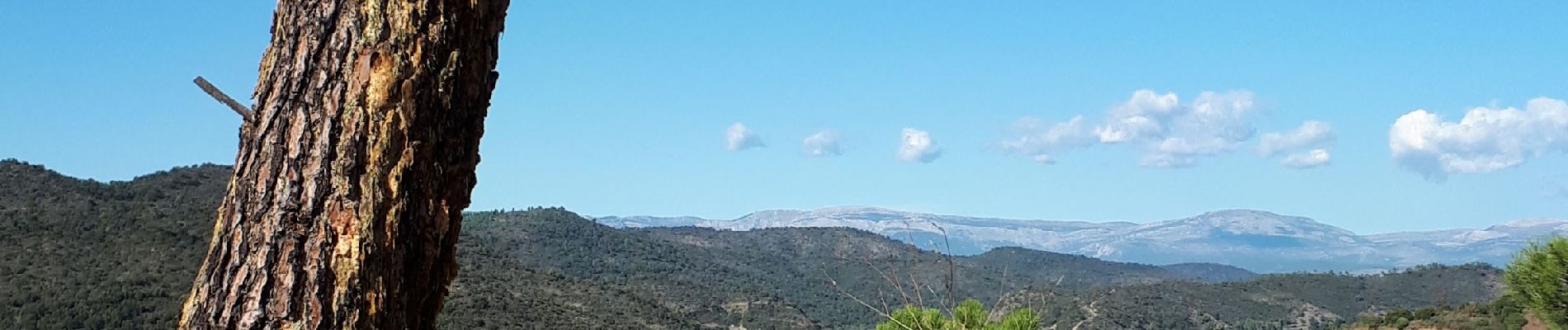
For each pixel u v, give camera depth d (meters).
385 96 2.91
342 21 2.95
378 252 2.87
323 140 2.88
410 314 2.98
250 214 2.88
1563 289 12.12
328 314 2.82
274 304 2.82
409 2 2.98
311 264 2.83
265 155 2.89
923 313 5.75
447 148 3.05
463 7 3.07
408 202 2.93
